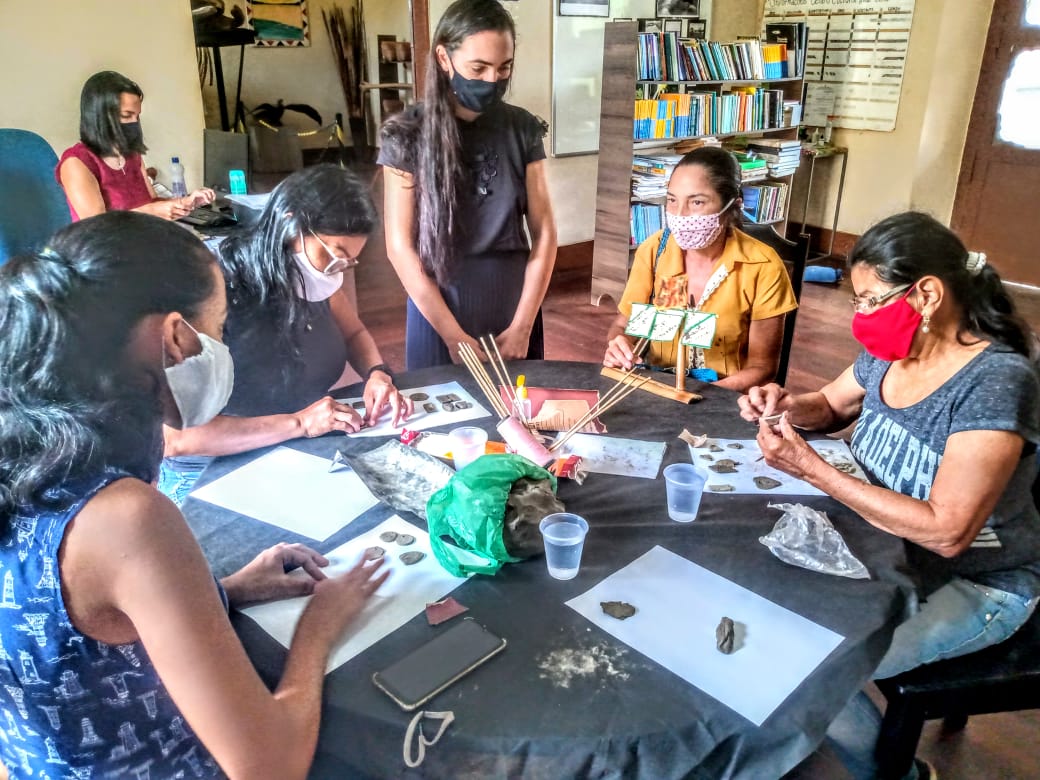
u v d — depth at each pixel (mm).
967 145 5223
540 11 4629
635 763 812
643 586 1045
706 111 4785
